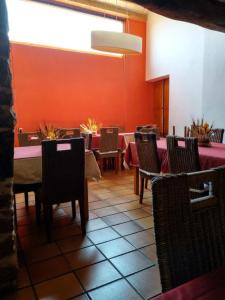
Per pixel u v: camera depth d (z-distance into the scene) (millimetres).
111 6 5535
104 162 4863
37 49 4945
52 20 5062
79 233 2223
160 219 738
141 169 2916
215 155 2193
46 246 2014
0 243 1466
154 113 6582
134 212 2676
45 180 1997
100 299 1432
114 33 2986
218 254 838
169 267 739
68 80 5324
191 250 786
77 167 2113
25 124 4945
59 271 1691
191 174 812
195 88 5039
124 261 1793
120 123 6094
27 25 4836
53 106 5207
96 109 5723
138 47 3184
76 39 5359
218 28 2787
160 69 5910
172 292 606
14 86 4785
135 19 6016
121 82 6020
